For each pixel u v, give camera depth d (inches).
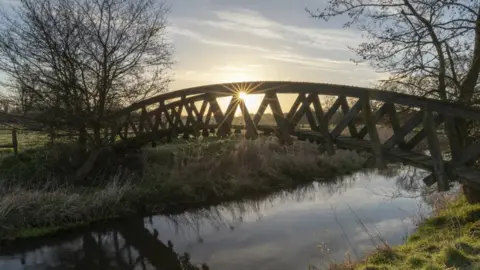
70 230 491.2
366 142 335.9
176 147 804.0
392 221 487.8
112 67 615.5
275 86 394.6
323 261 365.1
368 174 912.9
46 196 520.7
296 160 874.1
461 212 343.9
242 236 476.1
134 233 499.2
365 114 310.7
